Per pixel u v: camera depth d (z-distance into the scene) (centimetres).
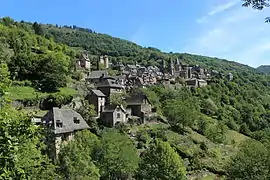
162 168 5425
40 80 10081
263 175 4994
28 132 1137
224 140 10600
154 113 10812
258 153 5238
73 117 7069
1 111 1136
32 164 1416
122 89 11750
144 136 8381
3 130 1027
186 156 8212
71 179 4228
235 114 14600
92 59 18688
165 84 15512
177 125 10456
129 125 9175
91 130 8031
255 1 1234
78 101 9425
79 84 11294
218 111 14100
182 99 13162
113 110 8956
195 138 9800
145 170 5494
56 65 10494
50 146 5559
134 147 7100
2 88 1280
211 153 8762
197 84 17238
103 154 5653
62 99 9012
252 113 14962
